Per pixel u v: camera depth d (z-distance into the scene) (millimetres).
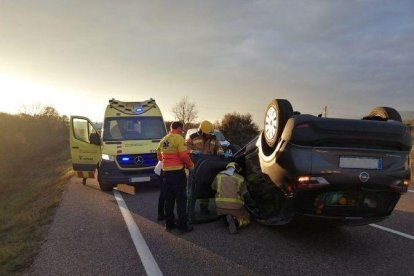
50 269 5523
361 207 5703
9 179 24641
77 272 5375
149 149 11484
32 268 5602
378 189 5629
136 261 5676
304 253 5871
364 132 5559
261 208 7055
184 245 6301
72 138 12539
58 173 20625
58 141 50469
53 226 7789
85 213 8766
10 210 13383
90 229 7422
